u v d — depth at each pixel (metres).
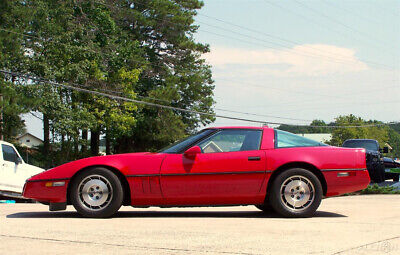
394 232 5.55
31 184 7.16
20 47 29.59
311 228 5.84
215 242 4.85
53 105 31.61
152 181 7.11
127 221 6.51
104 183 7.04
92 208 7.00
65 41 34.62
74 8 39.97
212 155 7.25
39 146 44.41
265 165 7.23
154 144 52.34
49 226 5.91
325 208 8.68
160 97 47.06
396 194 13.59
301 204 7.14
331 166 7.33
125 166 7.12
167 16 50.62
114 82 41.72
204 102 53.06
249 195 7.23
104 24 40.59
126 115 41.16
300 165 7.34
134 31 49.62
